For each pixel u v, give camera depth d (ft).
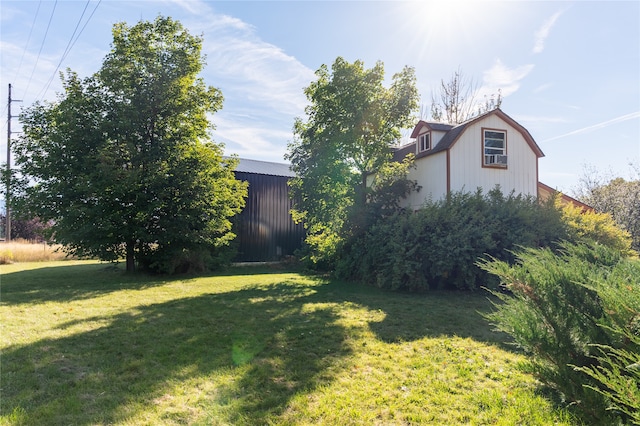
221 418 9.86
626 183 69.26
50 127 44.19
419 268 32.71
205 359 14.55
